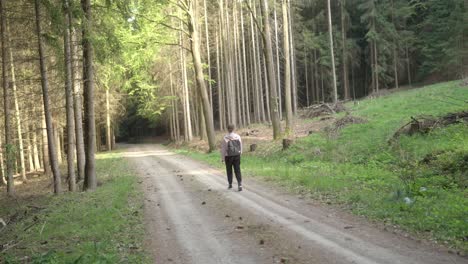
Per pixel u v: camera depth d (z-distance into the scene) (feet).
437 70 144.25
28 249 23.43
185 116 140.46
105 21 50.06
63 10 46.01
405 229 22.22
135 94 181.27
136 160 97.30
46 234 26.48
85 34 46.34
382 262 17.70
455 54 125.80
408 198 27.50
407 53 151.74
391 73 155.02
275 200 33.09
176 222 27.81
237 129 128.88
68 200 42.32
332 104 99.55
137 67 92.68
